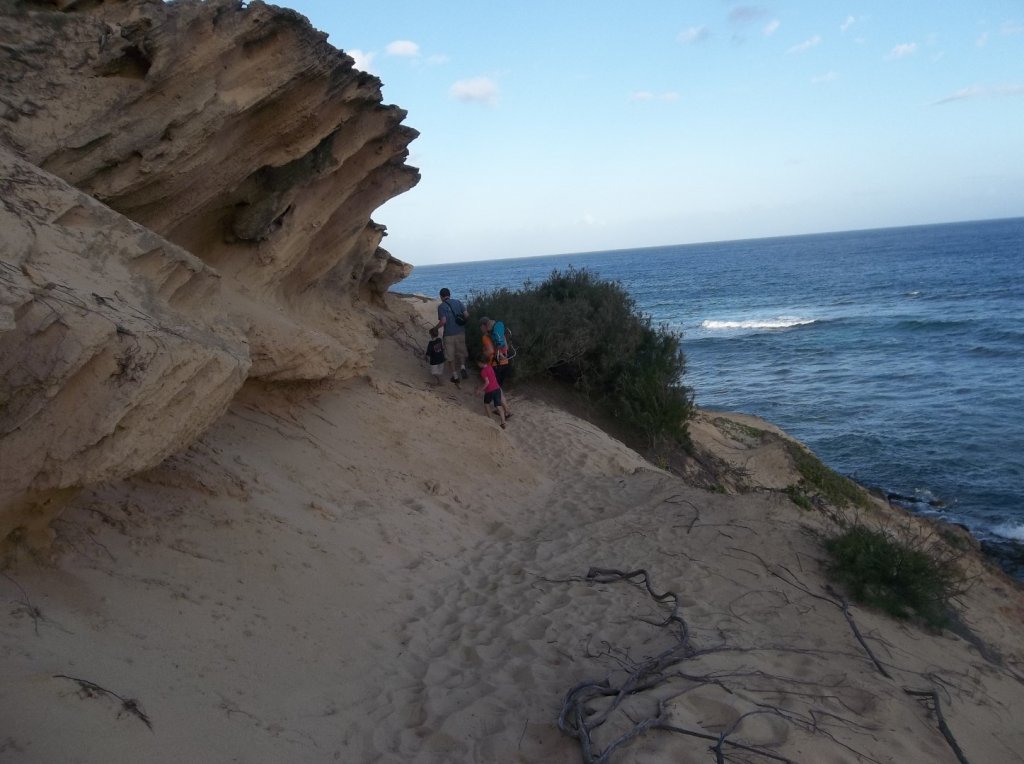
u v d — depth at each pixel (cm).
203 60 621
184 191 691
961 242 16875
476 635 593
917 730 466
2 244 384
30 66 555
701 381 3375
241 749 357
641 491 1054
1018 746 502
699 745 392
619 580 710
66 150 562
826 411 2695
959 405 2638
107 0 595
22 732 278
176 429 434
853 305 6350
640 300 8538
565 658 541
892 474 2019
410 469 938
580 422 1429
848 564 700
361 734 432
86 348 368
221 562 518
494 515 938
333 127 829
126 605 418
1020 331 4069
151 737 322
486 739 431
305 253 998
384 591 641
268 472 713
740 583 681
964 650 641
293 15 678
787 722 423
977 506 1778
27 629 344
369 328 1309
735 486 1561
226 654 435
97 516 478
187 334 459
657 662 497
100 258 454
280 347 794
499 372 1448
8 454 351
